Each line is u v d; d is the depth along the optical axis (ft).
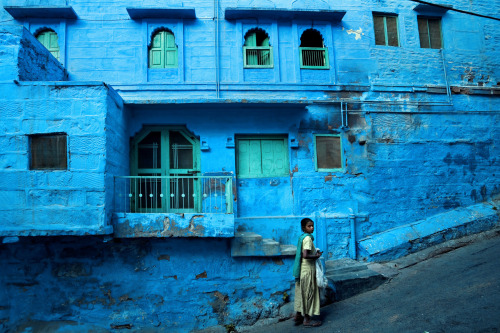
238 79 26.94
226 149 25.85
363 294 20.49
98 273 19.70
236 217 25.23
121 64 26.32
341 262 24.27
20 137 18.38
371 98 27.96
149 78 26.45
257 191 26.11
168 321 19.71
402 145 27.89
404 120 28.25
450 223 26.37
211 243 20.30
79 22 26.55
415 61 29.22
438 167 28.22
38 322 19.35
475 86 29.84
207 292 20.03
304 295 16.92
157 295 19.84
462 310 15.89
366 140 27.30
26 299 19.48
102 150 18.62
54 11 25.71
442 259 23.45
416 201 27.48
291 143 26.32
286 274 20.47
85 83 18.89
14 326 19.22
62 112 18.65
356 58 28.32
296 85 27.12
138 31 26.84
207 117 25.94
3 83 18.47
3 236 17.76
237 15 27.25
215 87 26.61
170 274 19.99
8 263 19.66
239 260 20.31
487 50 30.83
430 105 28.73
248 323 19.70
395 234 25.76
